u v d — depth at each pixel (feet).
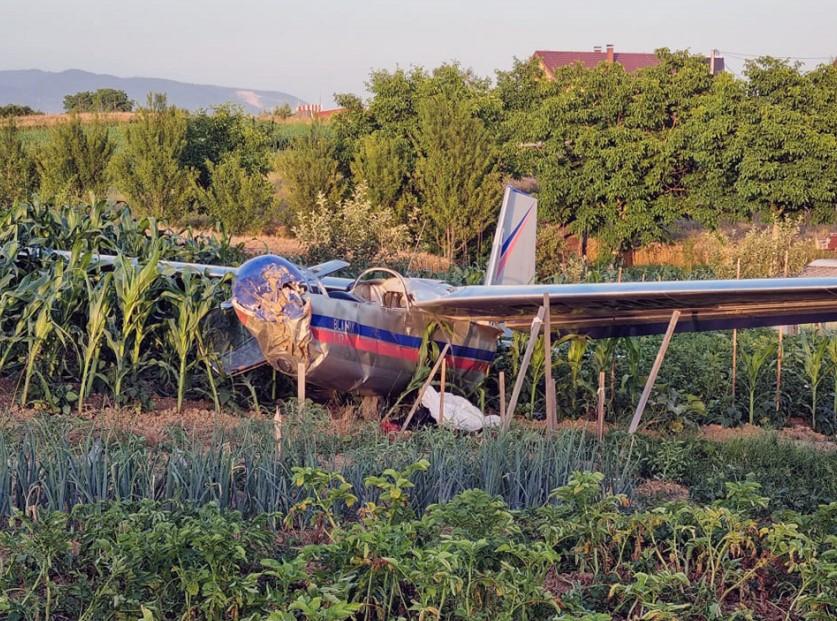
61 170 127.75
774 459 39.42
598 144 128.16
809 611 21.97
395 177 129.49
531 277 59.47
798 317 45.68
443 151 125.18
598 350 51.88
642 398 43.65
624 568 24.86
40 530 21.71
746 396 54.60
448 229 124.57
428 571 19.52
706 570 24.09
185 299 44.45
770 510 31.94
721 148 125.70
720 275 107.24
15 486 27.73
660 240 133.80
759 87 126.93
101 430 34.53
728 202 126.72
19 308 46.70
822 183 122.31
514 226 57.52
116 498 26.32
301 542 26.14
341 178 132.05
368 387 46.14
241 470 29.60
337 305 43.98
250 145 152.25
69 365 46.80
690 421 49.62
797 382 55.77
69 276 44.55
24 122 211.00
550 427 41.22
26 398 42.73
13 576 21.30
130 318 44.24
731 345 61.46
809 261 114.83
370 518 24.00
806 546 22.98
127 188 128.26
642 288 41.42
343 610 17.40
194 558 20.66
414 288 46.65
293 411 38.58
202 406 46.39
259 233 131.75
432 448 31.68
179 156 131.64
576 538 25.63
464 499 22.81
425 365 47.19
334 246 96.53
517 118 145.18
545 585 24.16
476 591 20.95
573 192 130.21
